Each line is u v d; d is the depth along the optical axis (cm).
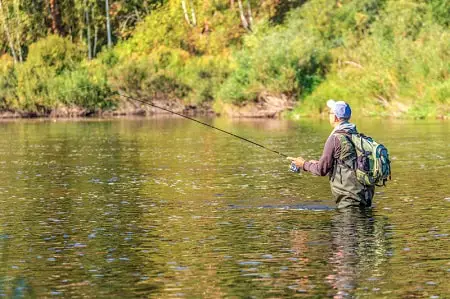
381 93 4153
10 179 1577
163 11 7112
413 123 3341
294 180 1493
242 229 998
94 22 7156
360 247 884
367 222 1031
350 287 724
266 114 4722
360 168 1132
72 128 3625
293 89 4666
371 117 3969
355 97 4288
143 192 1359
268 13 6919
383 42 4469
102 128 3578
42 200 1276
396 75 4112
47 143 2614
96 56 6956
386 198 1230
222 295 705
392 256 839
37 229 1019
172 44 6925
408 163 1744
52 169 1762
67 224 1052
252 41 5856
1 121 4612
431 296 695
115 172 1686
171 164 1839
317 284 736
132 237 959
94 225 1043
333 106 1144
